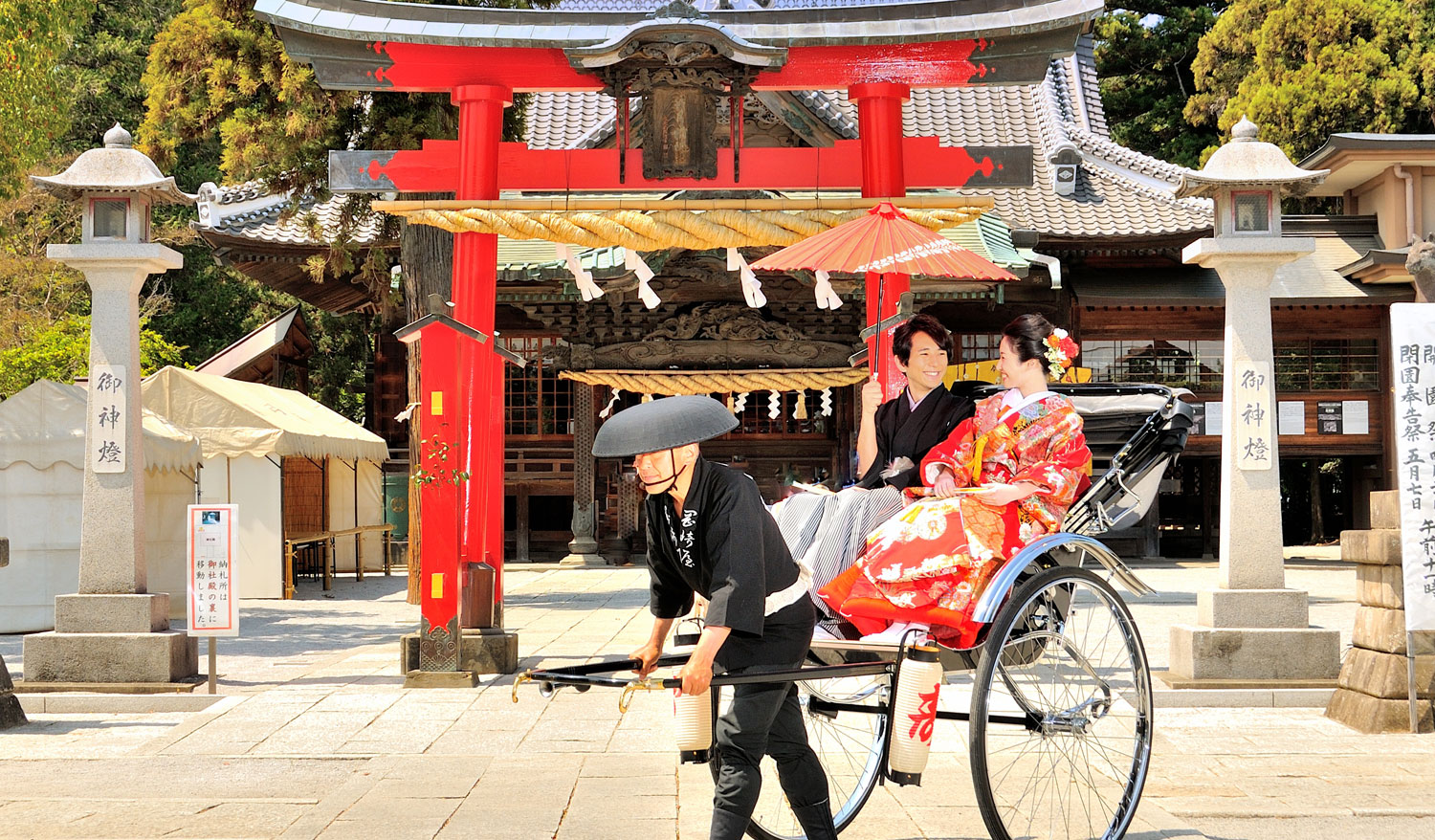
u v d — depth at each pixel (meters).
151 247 7.15
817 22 7.40
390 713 6.25
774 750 3.60
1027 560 3.65
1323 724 5.94
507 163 7.52
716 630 3.16
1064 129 19.78
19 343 21.78
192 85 12.84
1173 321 18.20
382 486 19.28
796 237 7.14
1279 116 22.86
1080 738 4.02
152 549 12.31
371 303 20.17
